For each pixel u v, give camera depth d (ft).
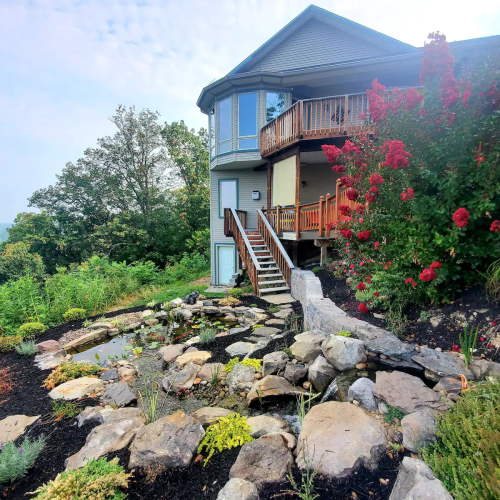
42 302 24.76
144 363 15.93
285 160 32.53
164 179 71.67
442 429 5.75
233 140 37.32
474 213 9.39
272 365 11.52
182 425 7.45
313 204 26.61
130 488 6.14
